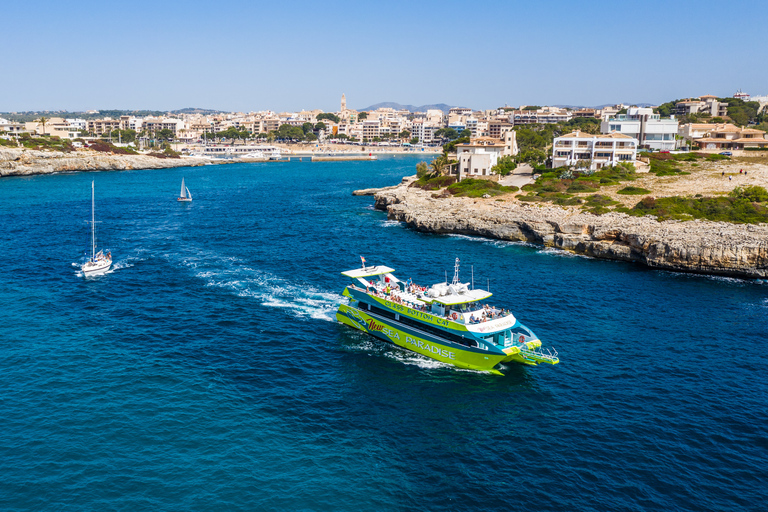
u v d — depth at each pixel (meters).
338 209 143.88
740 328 60.69
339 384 48.78
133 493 34.28
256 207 147.00
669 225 93.50
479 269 84.25
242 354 54.00
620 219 98.56
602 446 39.38
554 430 41.47
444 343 53.28
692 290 74.44
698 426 41.75
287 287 74.88
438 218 113.12
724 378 49.25
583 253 94.75
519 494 34.62
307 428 41.62
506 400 46.12
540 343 52.94
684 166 152.00
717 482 35.62
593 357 53.53
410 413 44.09
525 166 176.00
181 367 50.75
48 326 59.72
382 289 62.47
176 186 197.38
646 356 53.66
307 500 34.06
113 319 62.28
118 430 40.56
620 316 64.25
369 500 34.12
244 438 40.00
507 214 109.12
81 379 47.88
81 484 34.91
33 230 112.12
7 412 42.47
